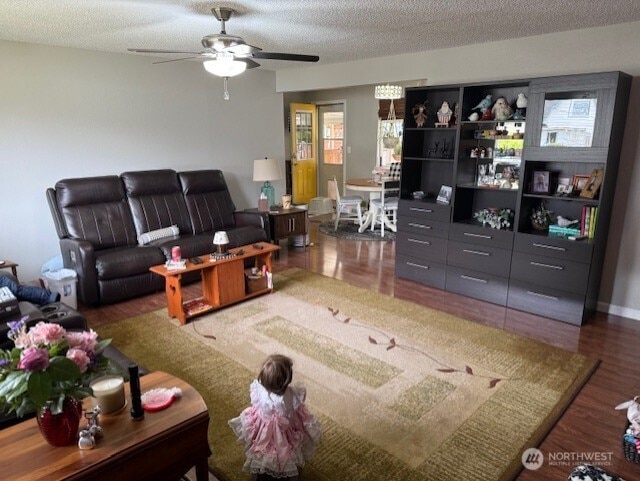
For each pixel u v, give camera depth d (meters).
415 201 4.35
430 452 2.07
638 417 2.07
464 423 2.28
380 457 2.03
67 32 3.67
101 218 4.32
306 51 4.55
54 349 1.31
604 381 2.67
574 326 3.45
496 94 4.04
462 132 4.00
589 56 3.52
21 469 1.31
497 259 3.83
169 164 5.26
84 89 4.46
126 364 2.15
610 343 3.15
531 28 3.49
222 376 2.72
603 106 3.15
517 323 3.50
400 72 4.80
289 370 1.75
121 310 3.81
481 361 2.89
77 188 4.23
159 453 1.49
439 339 3.21
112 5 2.87
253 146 6.12
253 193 6.23
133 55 4.75
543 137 3.46
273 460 1.75
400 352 3.01
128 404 1.62
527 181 3.70
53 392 1.29
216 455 2.04
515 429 2.23
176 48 4.39
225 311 3.72
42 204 4.37
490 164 4.10
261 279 4.07
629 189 3.48
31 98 4.16
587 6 2.87
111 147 4.75
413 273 4.48
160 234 4.56
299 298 4.02
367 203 7.73
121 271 3.92
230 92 5.69
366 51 4.55
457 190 4.08
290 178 8.55
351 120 8.23
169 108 5.13
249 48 3.04
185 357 2.96
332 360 2.90
